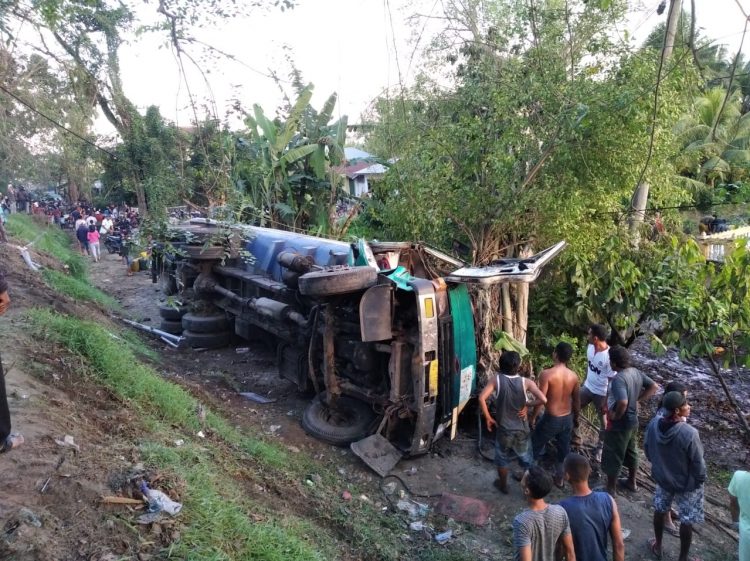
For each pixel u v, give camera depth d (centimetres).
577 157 762
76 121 1343
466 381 629
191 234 845
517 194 765
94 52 739
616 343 841
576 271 784
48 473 340
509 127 771
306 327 681
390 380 605
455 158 831
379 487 561
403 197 880
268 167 1475
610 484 561
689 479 455
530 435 573
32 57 1044
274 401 737
